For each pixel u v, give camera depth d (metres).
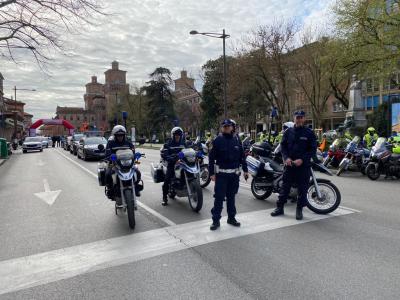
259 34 31.25
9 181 13.15
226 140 6.15
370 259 4.60
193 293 3.78
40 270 4.51
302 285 3.91
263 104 47.25
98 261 4.76
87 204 8.52
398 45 18.77
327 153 14.95
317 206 7.14
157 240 5.57
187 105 77.75
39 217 7.32
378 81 21.44
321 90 36.44
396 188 10.08
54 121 73.50
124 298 3.72
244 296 3.69
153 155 26.69
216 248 5.13
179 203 8.38
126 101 75.12
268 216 6.90
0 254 5.11
